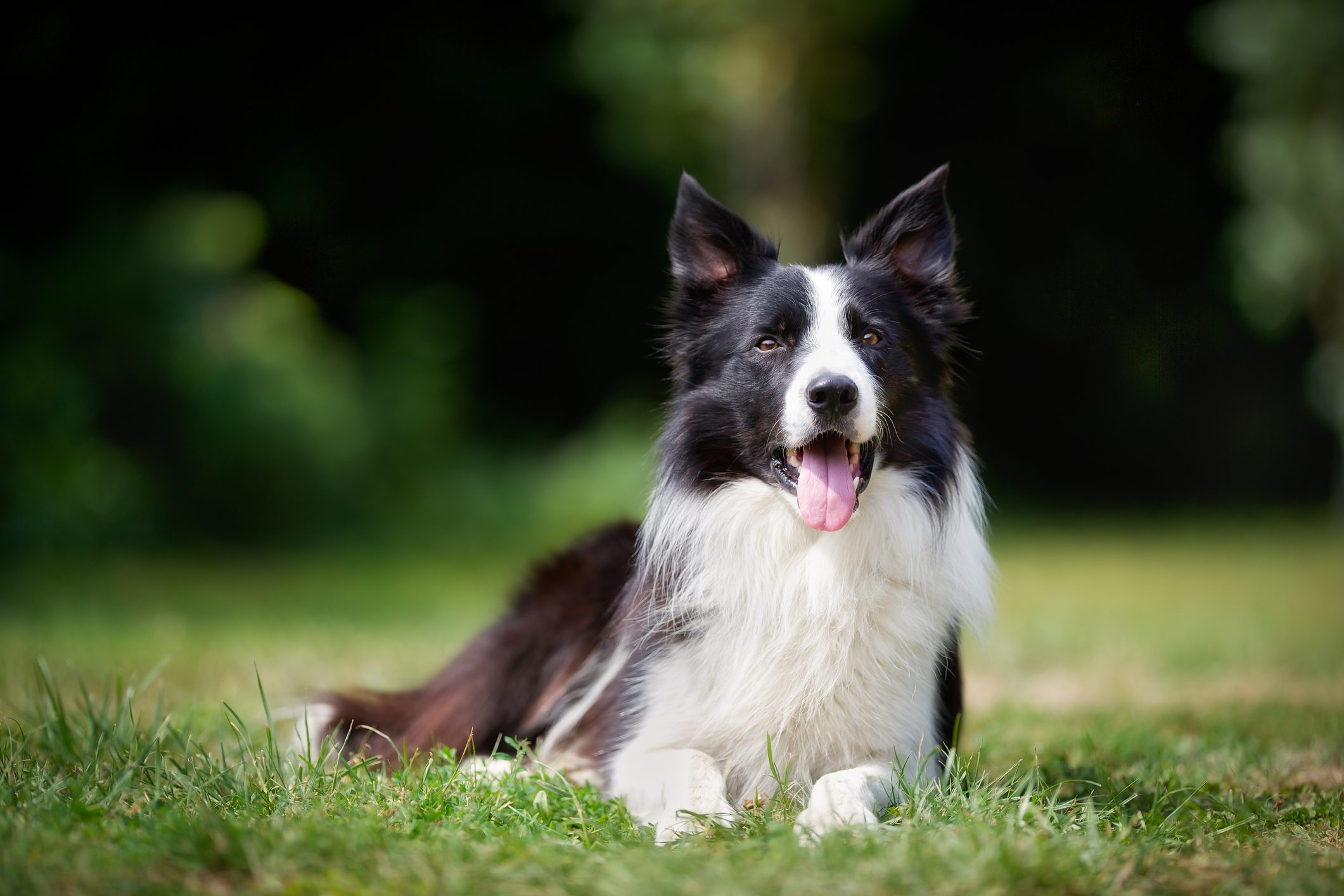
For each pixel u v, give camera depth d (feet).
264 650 24.16
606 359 68.03
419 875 9.20
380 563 46.03
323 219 61.36
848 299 13.03
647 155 59.52
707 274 14.02
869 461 12.59
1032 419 73.51
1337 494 74.18
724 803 11.43
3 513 40.24
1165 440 74.54
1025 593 39.01
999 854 9.33
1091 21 66.08
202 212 49.85
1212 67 65.26
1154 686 22.86
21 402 40.88
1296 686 22.57
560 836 10.85
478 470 55.42
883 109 66.74
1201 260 71.72
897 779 11.87
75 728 14.08
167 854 9.45
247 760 12.76
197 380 46.09
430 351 55.62
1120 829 10.89
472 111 63.72
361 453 51.19
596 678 14.85
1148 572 45.50
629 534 15.97
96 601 34.50
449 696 15.29
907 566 12.69
